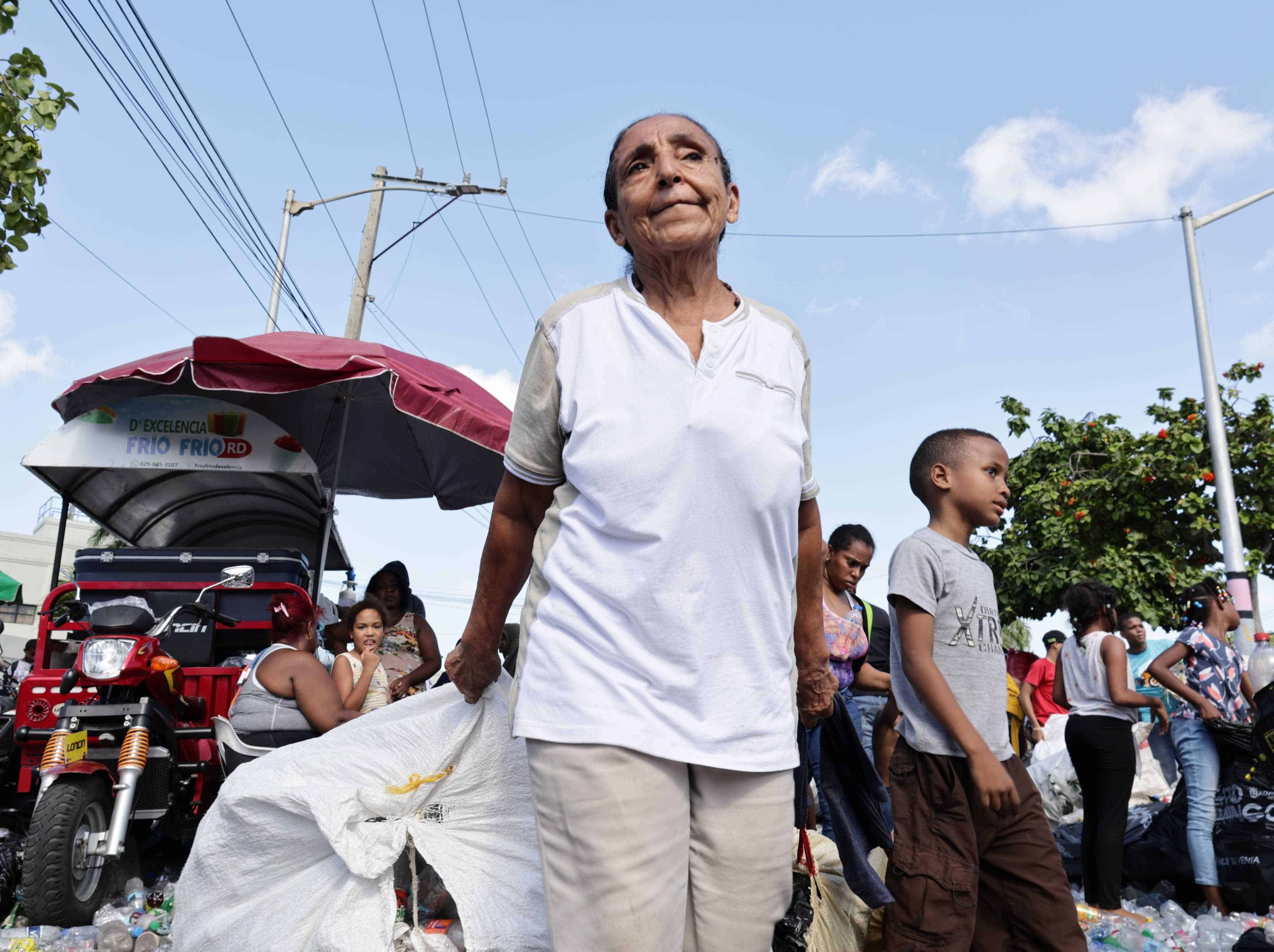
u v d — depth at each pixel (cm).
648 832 167
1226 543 1323
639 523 172
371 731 288
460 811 278
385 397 769
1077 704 510
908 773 306
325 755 284
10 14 621
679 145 193
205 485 700
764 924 182
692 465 173
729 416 176
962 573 312
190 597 574
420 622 698
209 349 617
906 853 296
